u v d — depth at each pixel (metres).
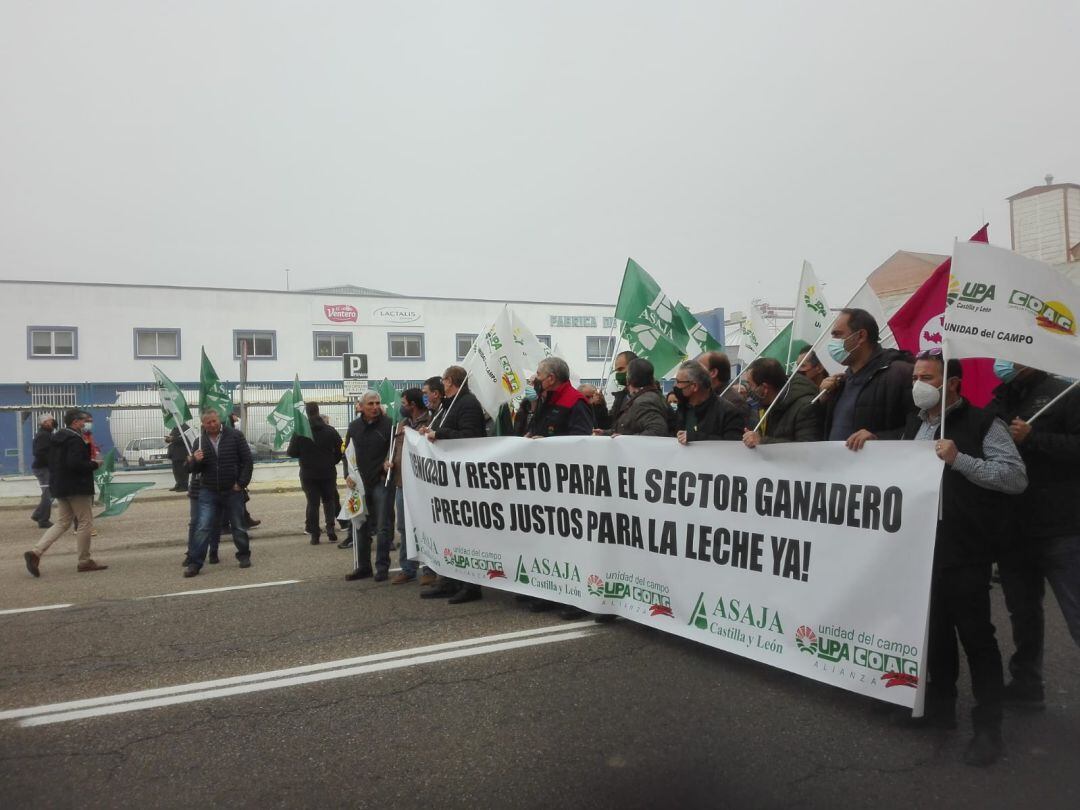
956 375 3.68
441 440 6.68
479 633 5.63
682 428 5.64
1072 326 3.69
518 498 6.11
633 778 3.41
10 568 9.44
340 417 26.48
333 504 10.91
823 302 6.84
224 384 30.11
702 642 4.83
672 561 5.04
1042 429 4.01
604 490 5.50
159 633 5.96
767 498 4.43
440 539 6.76
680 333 8.44
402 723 4.06
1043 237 21.41
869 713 4.05
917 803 3.16
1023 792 3.24
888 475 3.83
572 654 5.07
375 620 6.12
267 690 4.61
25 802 3.34
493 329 7.09
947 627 3.86
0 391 31.48
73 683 4.86
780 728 3.88
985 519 3.54
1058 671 4.70
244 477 8.88
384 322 36.97
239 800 3.31
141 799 3.34
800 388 5.13
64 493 8.84
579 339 39.19
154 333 33.69
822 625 4.12
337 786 3.42
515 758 3.62
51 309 32.44
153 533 12.73
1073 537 3.84
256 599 7.04
